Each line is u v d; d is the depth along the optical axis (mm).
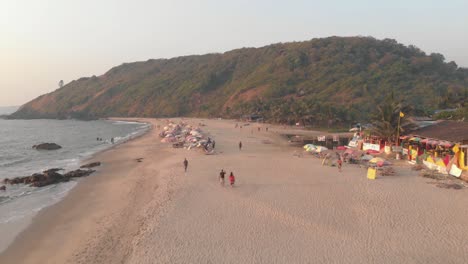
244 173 33094
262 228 19172
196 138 59688
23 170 43875
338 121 93750
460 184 26875
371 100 118750
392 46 185500
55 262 17359
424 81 136500
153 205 24141
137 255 16578
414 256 15586
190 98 186000
